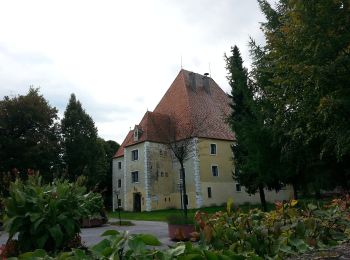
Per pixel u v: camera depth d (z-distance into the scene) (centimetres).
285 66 1098
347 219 536
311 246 450
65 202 648
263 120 1986
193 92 4925
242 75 2200
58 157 4447
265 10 1850
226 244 409
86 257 275
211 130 4572
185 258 279
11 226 606
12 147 3831
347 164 1844
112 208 5675
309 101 1102
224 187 4531
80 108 5762
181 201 4372
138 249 274
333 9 967
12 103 3934
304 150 1789
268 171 2083
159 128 4709
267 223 458
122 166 5512
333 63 952
